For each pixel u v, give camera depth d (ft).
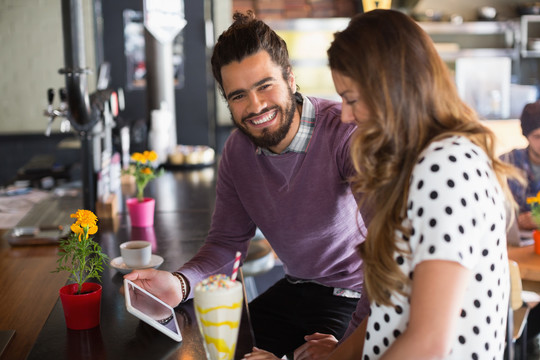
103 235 7.39
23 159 21.90
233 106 5.47
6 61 21.54
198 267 5.60
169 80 14.42
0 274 6.19
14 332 4.74
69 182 12.30
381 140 3.54
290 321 6.29
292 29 21.47
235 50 5.25
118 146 11.27
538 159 9.74
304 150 5.65
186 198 9.78
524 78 23.15
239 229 6.32
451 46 22.31
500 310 3.67
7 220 8.94
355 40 3.58
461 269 3.27
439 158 3.39
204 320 3.62
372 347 3.90
